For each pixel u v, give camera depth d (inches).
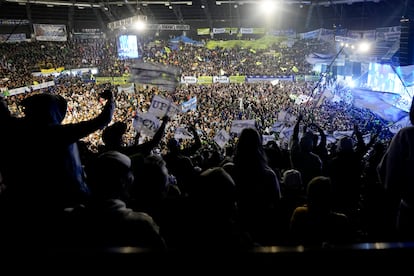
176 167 193.0
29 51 1898.4
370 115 907.4
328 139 545.0
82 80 1704.0
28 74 1606.8
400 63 1115.9
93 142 761.0
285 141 502.0
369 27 1929.1
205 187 104.3
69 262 58.9
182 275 59.2
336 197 211.0
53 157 117.3
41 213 114.0
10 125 119.8
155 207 135.0
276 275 59.9
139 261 59.4
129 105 1183.6
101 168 105.3
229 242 102.7
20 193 115.1
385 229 169.6
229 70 1908.2
